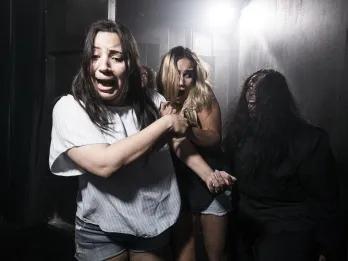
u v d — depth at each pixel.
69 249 3.28
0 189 3.83
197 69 2.02
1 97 3.73
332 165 1.70
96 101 1.34
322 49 2.57
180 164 1.93
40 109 3.74
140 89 1.44
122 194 1.35
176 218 1.48
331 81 2.47
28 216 3.85
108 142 1.34
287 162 1.71
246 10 3.82
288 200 1.76
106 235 1.42
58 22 3.69
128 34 1.37
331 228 1.71
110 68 1.32
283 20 3.10
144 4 3.88
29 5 3.68
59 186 3.89
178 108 2.03
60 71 3.73
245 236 1.97
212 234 1.96
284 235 1.74
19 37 3.70
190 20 4.04
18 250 3.27
